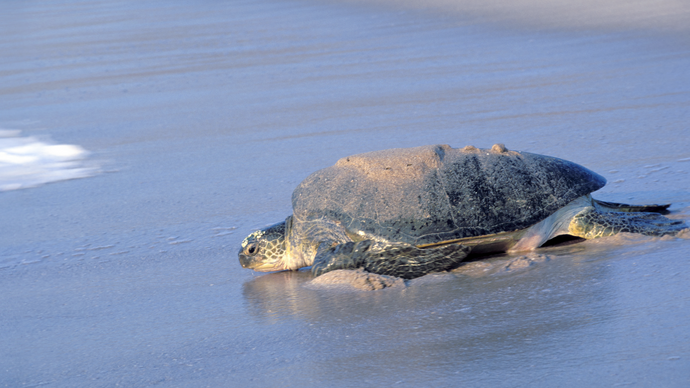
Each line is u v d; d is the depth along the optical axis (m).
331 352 6.00
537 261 7.62
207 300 7.95
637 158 11.89
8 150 17.25
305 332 6.56
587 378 4.88
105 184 13.92
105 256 9.93
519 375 5.07
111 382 6.03
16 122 20.58
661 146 12.45
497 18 32.88
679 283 6.30
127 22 45.97
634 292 6.27
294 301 7.48
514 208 7.87
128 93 23.69
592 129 14.37
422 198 7.84
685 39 23.53
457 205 7.80
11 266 9.87
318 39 32.31
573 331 5.67
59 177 14.70
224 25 40.50
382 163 8.27
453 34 30.25
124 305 8.02
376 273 7.73
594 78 19.67
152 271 9.15
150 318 7.53
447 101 18.69
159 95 22.95
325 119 17.88
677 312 5.68
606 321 5.75
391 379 5.32
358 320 6.66
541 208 7.92
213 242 10.05
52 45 37.12
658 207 8.97
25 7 64.75
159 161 15.34
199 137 17.19
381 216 7.84
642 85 18.11
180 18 46.12
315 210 8.28
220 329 6.96
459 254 7.68
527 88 19.33
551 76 20.56
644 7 30.86
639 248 7.48
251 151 15.45
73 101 23.05
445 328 6.15
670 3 30.73
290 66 26.17
